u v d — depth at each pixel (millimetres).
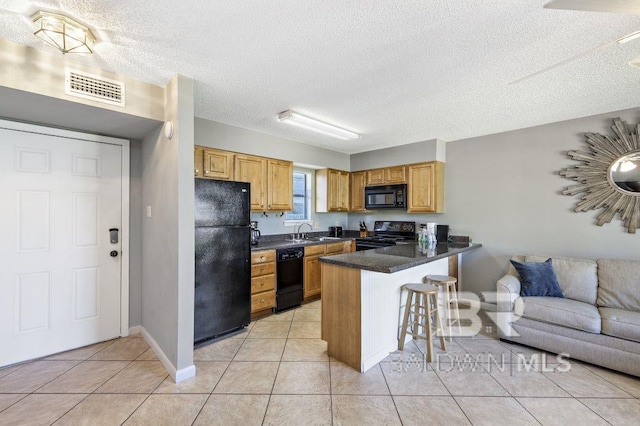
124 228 3004
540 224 3514
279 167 4176
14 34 1763
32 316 2531
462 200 4164
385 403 1966
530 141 3586
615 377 2283
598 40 1811
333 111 3100
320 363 2486
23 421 1789
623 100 2762
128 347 2773
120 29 1719
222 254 2986
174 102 2309
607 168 3068
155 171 2686
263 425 1764
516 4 1502
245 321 3186
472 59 2061
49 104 2105
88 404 1950
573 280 2910
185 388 2131
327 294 2629
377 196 4824
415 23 1671
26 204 2502
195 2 1497
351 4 1518
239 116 3285
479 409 1909
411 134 3957
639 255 2914
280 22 1666
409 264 2357
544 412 1885
